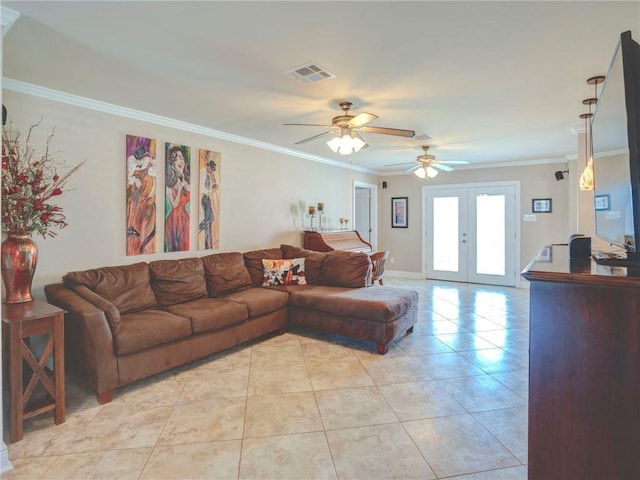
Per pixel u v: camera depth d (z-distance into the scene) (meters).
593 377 1.23
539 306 1.30
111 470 1.87
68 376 2.91
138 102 3.34
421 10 1.89
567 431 1.27
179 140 4.04
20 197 2.42
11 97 2.81
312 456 1.98
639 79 1.41
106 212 3.42
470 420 2.32
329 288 4.20
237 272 4.24
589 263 1.53
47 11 1.89
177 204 4.03
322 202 6.29
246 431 2.21
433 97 3.20
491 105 3.41
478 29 2.08
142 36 2.16
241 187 4.79
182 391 2.71
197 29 2.08
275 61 2.49
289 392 2.70
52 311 2.26
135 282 3.29
